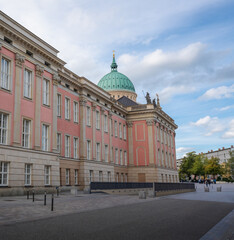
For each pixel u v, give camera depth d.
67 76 45.66
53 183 35.88
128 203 24.47
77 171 47.62
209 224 13.31
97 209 19.23
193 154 139.00
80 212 17.33
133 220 13.87
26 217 14.76
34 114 34.31
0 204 20.64
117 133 65.81
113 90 97.62
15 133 30.95
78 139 48.41
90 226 12.04
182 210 18.91
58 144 43.12
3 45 30.48
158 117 75.12
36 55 35.62
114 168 62.28
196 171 133.00
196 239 9.88
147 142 69.62
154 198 32.47
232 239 10.23
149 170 68.19
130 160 70.25
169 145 85.31
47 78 37.62
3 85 30.55
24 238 9.56
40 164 33.88
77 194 34.44
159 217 15.10
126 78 102.19
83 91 50.12
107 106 60.12
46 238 9.59
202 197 34.84
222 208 21.27
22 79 32.91
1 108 29.64
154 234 10.48
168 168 79.31
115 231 10.93
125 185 44.06
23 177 31.02
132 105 76.56
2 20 30.31
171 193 42.44
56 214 16.14
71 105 47.31
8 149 29.48
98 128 55.38
